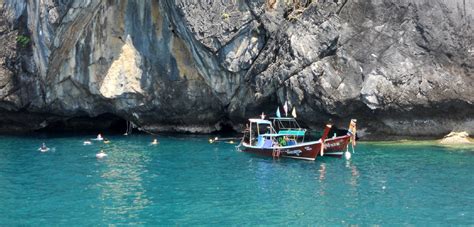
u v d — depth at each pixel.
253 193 20.80
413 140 33.41
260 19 33.47
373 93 31.69
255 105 35.50
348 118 33.16
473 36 31.47
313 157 27.45
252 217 17.73
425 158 27.41
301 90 32.38
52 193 20.95
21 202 19.66
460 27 31.53
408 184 21.91
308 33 32.31
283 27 32.94
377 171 24.48
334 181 22.61
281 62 32.81
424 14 31.78
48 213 18.25
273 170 25.19
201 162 27.55
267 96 34.44
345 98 31.83
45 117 42.75
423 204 19.03
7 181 23.17
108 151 31.47
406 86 31.75
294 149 27.98
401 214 17.94
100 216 17.89
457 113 32.22
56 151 31.53
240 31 33.75
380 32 32.09
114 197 20.33
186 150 31.66
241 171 25.03
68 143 35.09
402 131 33.38
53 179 23.50
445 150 29.73
